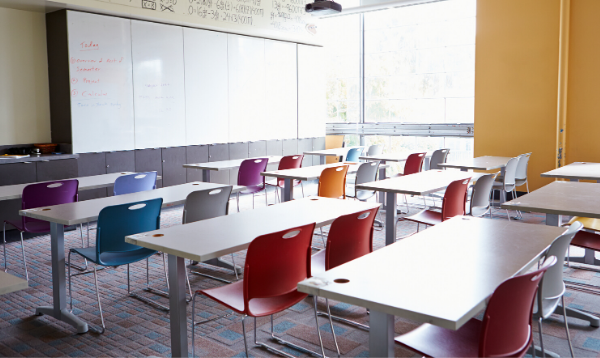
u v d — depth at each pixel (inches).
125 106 271.4
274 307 97.7
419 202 313.1
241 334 127.0
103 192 262.5
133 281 170.4
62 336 127.8
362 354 115.2
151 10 272.5
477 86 310.5
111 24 261.7
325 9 268.4
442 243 95.2
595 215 119.6
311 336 125.3
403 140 390.0
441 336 83.1
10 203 224.5
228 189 157.6
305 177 196.9
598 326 129.3
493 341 70.5
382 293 68.2
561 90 278.4
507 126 302.4
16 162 225.3
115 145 268.2
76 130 251.1
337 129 416.5
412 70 374.0
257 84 349.7
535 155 294.5
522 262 82.4
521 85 295.0
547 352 110.6
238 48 333.7
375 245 209.6
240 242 97.2
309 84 395.2
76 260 193.8
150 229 136.3
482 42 305.9
